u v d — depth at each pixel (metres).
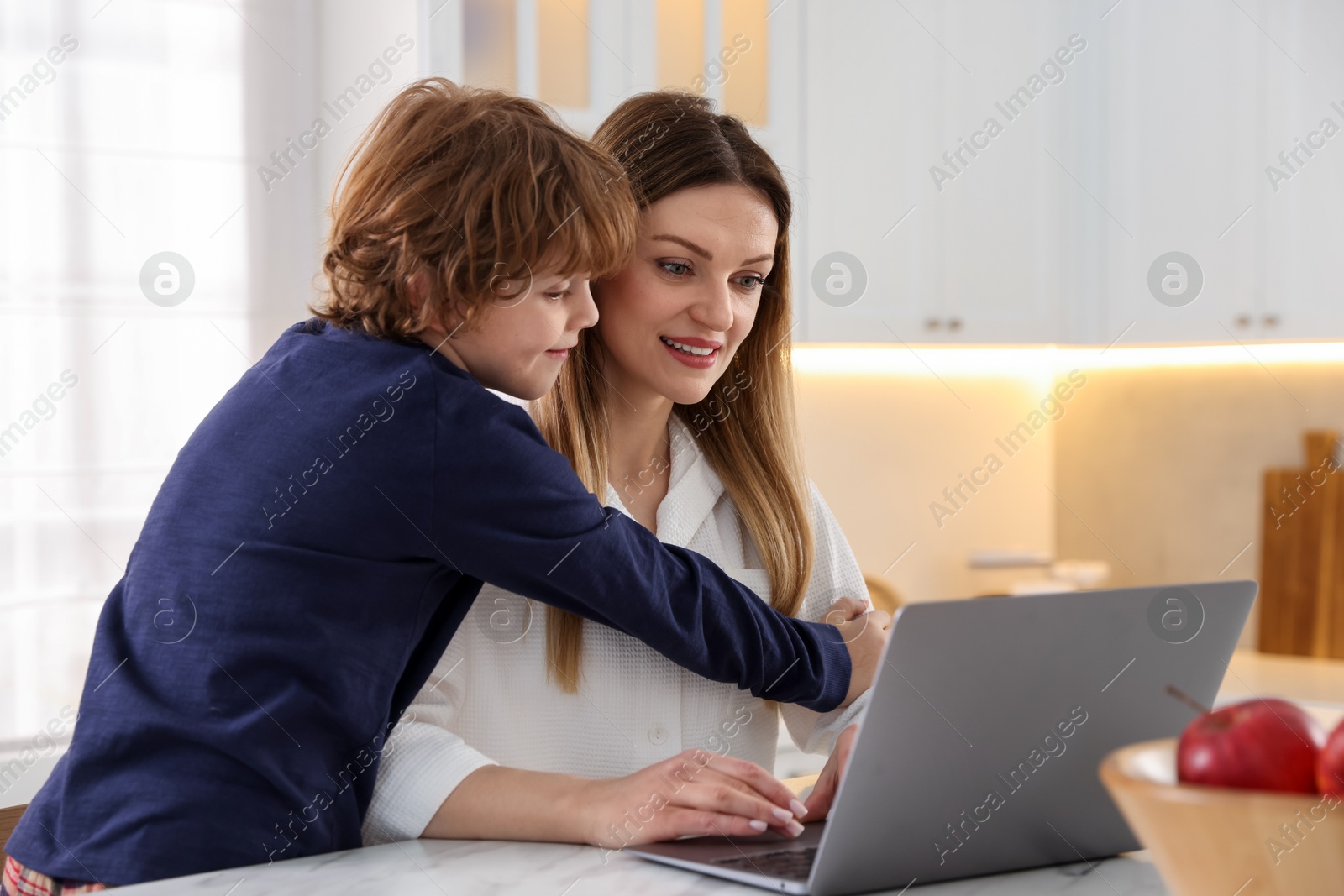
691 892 0.64
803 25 2.24
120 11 1.77
